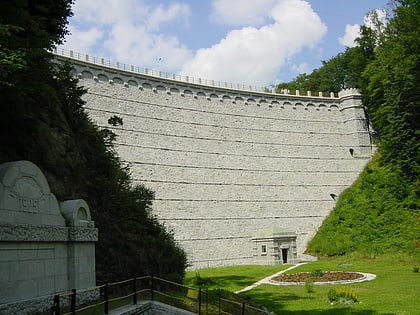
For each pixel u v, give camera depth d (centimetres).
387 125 6178
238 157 5988
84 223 1808
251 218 5781
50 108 2312
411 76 5700
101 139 2870
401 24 6188
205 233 5331
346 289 2694
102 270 2256
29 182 1530
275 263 5394
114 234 2467
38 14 2273
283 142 6469
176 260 2995
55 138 2248
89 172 2472
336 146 6869
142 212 2944
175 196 5228
